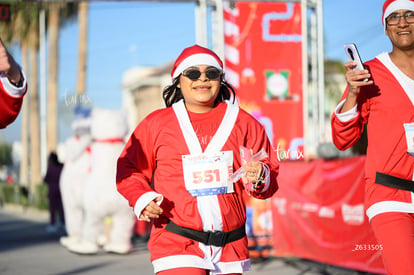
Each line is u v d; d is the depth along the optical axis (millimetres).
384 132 3918
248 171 3689
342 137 4016
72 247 10664
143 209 3691
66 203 11562
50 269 9023
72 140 11430
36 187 25969
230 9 9648
